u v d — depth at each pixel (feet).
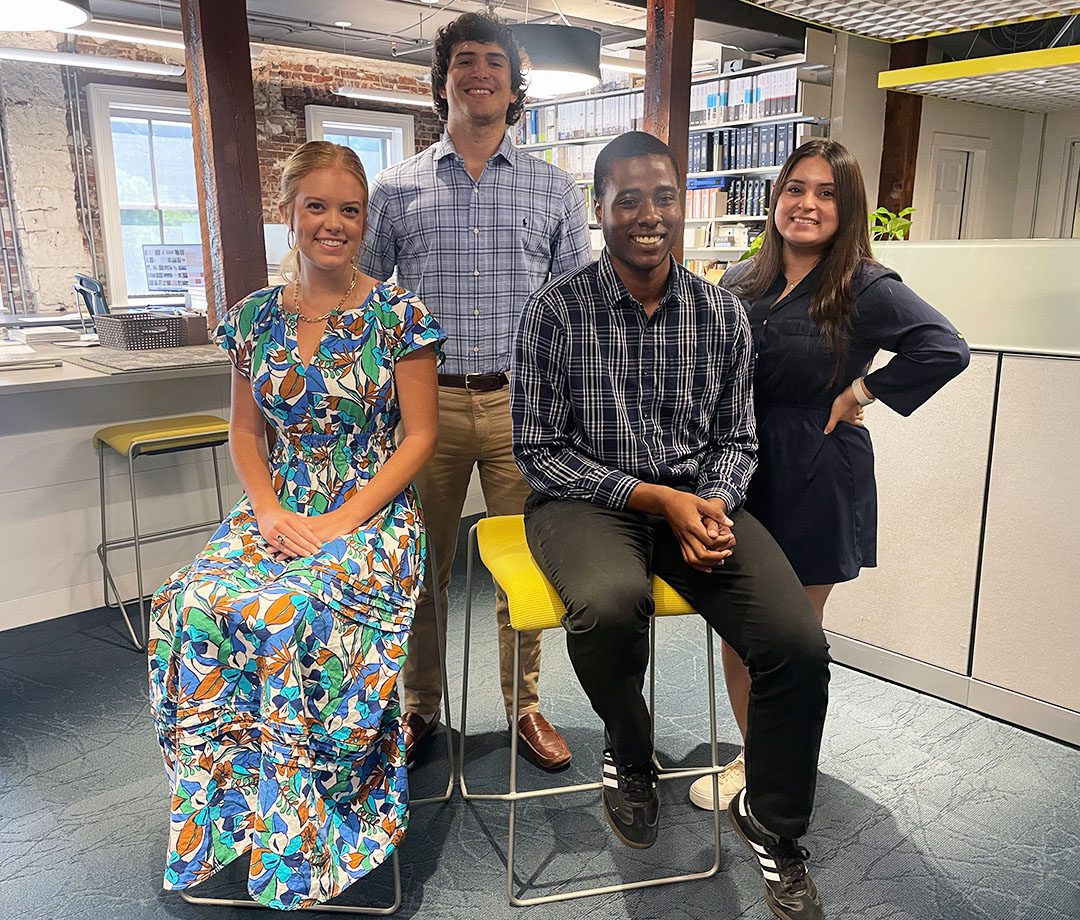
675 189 5.33
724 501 5.35
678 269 5.66
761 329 6.01
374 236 6.81
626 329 5.58
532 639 7.38
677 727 7.96
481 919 5.68
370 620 5.48
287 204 5.67
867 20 7.43
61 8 9.75
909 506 8.35
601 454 5.68
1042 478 7.50
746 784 5.35
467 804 6.89
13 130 23.95
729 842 6.46
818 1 6.88
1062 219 22.02
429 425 6.02
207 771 5.32
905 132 20.07
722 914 5.74
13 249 24.40
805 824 5.23
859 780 7.13
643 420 5.66
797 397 5.97
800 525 6.01
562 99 25.50
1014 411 7.57
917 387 5.61
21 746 7.79
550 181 6.90
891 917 5.67
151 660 5.47
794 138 19.86
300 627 5.17
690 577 5.43
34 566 10.30
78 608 10.69
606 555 5.16
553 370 5.65
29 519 10.18
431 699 7.54
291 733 5.24
